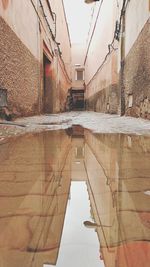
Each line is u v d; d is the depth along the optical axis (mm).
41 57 6957
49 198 962
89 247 607
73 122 5297
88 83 18125
